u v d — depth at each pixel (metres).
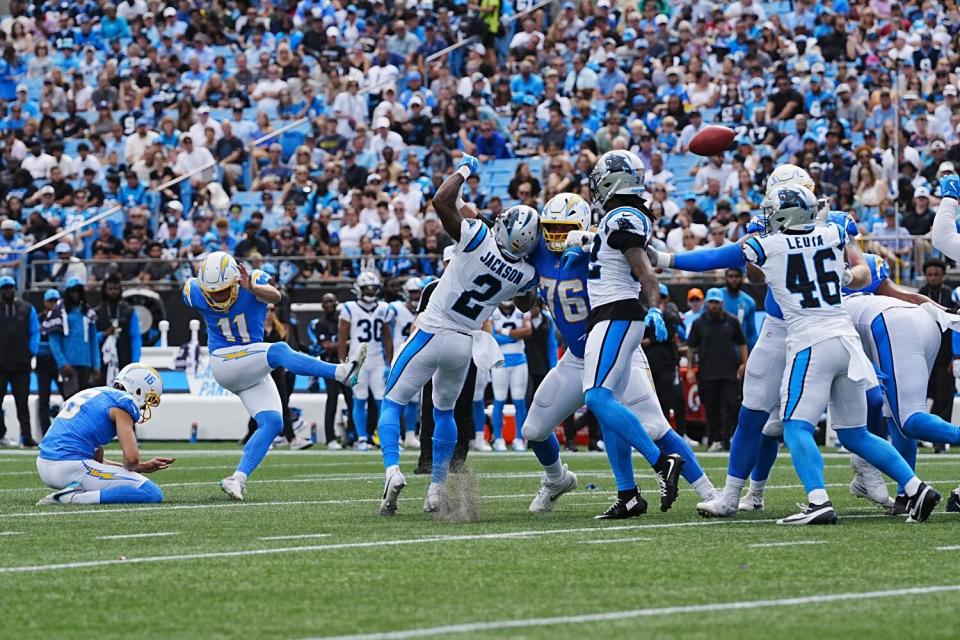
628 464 23.62
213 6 78.31
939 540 20.16
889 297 24.88
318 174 63.44
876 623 13.87
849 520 23.36
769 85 63.25
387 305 47.91
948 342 44.09
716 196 57.06
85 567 17.83
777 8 70.62
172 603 15.16
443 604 15.00
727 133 24.48
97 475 27.20
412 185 60.97
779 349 23.52
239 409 55.19
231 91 72.19
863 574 16.97
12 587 16.27
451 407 25.42
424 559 18.38
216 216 61.66
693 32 69.50
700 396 46.38
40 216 61.97
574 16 70.69
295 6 77.19
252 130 68.12
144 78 74.62
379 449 48.78
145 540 20.75
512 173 62.66
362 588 16.05
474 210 25.72
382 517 24.34
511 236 24.38
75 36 78.56
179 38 77.50
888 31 65.75
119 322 49.56
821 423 49.84
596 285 23.12
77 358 49.16
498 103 67.12
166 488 31.33
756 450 23.80
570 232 23.58
